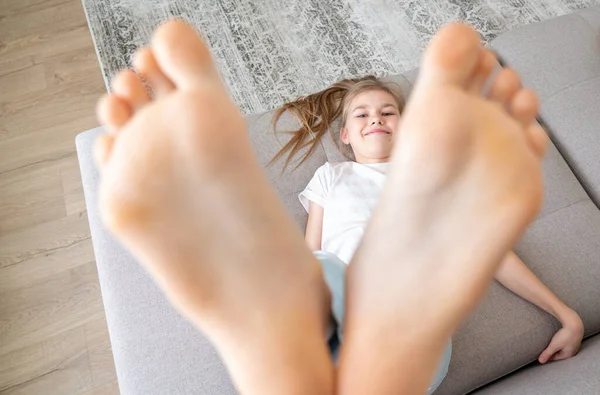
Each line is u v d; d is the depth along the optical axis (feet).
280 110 3.95
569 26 4.14
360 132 3.68
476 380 2.99
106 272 3.23
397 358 1.89
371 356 1.89
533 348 3.07
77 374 4.12
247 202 1.76
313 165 3.69
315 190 3.52
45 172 4.99
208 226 1.76
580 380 2.72
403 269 1.91
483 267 1.87
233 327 1.89
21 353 4.19
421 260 1.90
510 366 3.06
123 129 1.69
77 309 4.35
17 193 4.90
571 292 3.20
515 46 4.13
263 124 3.84
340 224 3.36
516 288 3.13
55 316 4.33
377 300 1.92
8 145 5.14
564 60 3.96
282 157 3.69
